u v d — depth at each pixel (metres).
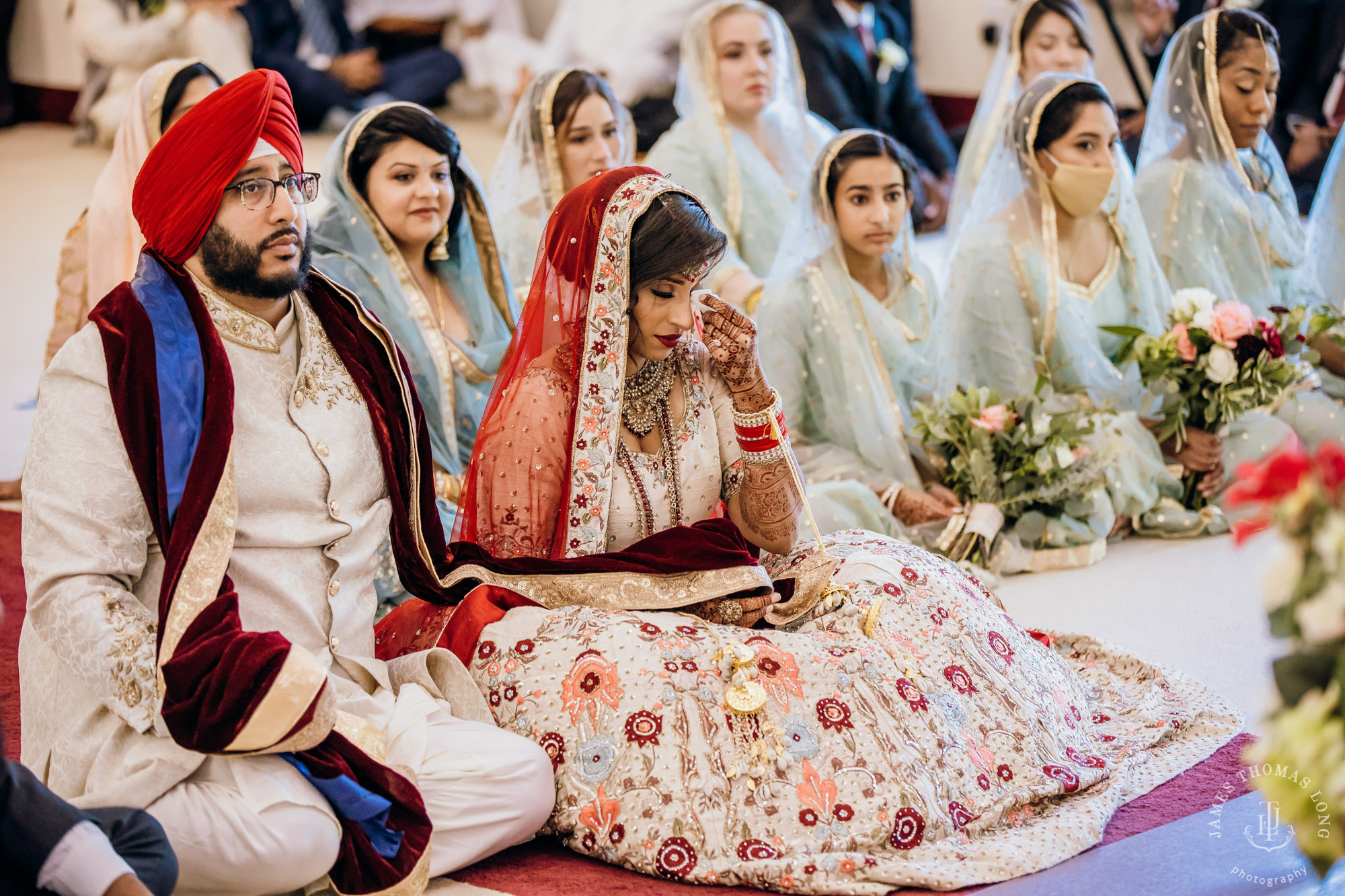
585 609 2.30
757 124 5.69
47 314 6.37
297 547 2.13
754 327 2.44
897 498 4.02
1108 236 4.56
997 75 6.07
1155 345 4.27
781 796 2.11
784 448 2.51
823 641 2.29
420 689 2.21
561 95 4.79
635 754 2.13
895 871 2.01
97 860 1.65
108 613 1.91
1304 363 4.68
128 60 9.28
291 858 1.90
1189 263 4.95
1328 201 5.23
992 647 2.46
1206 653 3.21
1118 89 8.71
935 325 4.59
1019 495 3.97
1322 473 1.23
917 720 2.24
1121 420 4.22
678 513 2.51
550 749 2.19
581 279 2.38
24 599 3.49
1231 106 4.95
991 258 4.38
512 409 2.44
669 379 2.54
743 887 2.05
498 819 2.09
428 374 3.74
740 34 5.47
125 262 4.20
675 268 2.35
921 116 8.44
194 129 2.00
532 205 4.91
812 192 4.25
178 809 1.88
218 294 2.11
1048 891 1.99
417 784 2.04
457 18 10.59
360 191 3.78
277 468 2.11
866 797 2.12
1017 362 4.35
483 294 4.02
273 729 1.86
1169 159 5.04
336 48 10.02
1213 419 4.27
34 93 10.41
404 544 2.37
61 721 2.01
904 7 9.12
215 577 1.96
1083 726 2.60
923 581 2.51
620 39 8.51
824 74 8.03
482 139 9.83
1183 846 2.12
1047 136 4.33
